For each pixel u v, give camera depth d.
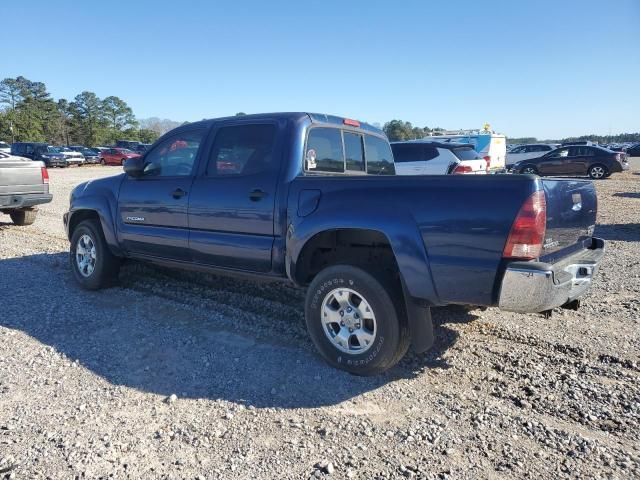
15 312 4.98
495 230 3.11
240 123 4.53
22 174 9.86
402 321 3.54
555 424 3.04
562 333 4.41
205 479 2.57
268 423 3.09
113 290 5.73
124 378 3.65
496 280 3.15
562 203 3.45
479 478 2.56
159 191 4.98
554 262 3.42
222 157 4.59
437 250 3.30
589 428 3.00
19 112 90.81
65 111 111.44
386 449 2.81
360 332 3.65
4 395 3.40
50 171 32.69
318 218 3.75
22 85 110.44
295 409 3.25
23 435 2.94
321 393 3.45
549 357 3.96
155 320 4.78
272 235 4.14
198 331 4.50
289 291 5.64
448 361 3.92
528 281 3.01
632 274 6.36
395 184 3.52
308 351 4.10
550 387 3.49
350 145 5.05
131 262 6.15
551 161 24.55
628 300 5.30
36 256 7.52
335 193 3.77
